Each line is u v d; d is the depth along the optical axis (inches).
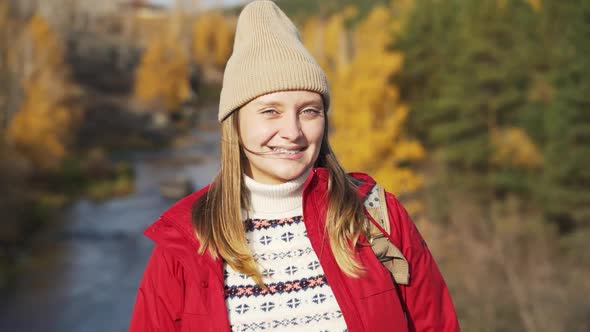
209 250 47.6
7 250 636.7
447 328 51.6
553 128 600.4
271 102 48.1
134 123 1529.3
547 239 499.2
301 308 46.6
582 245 482.3
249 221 50.3
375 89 656.4
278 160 48.9
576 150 572.4
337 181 51.1
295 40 51.0
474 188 666.2
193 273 47.1
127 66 2058.3
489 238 462.6
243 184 51.3
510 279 370.9
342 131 668.7
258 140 48.7
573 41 620.7
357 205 50.1
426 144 848.9
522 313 335.9
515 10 776.3
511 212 589.9
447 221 555.2
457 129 740.7
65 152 1098.7
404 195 657.0
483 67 748.6
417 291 50.6
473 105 732.0
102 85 1815.9
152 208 840.3
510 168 676.7
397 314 47.1
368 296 46.7
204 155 1302.9
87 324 468.4
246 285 47.4
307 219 49.6
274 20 51.6
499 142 701.9
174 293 48.3
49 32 1326.3
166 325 48.2
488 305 354.3
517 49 748.6
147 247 669.3
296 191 50.8
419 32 896.9
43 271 589.3
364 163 641.6
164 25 2674.7
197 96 2180.1
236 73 49.8
